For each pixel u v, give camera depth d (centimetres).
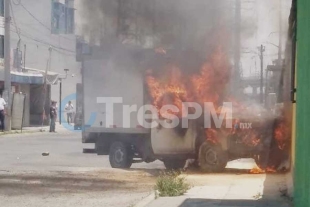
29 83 4625
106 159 2233
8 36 3750
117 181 1605
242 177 1664
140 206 1171
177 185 1371
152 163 2170
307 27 962
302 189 998
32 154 2394
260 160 1770
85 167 1952
